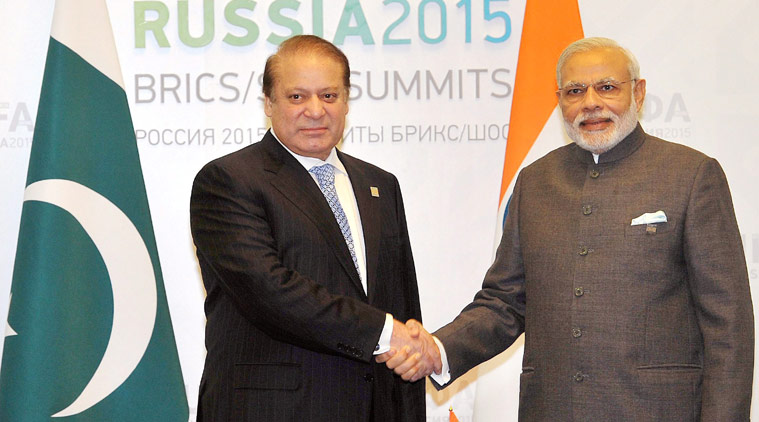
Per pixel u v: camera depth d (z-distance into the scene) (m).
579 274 2.65
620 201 2.67
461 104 3.90
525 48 3.71
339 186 2.95
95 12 3.60
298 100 2.80
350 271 2.76
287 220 2.76
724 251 2.54
